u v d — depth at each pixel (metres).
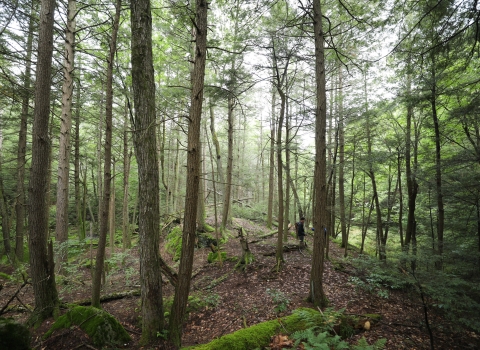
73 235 16.56
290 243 12.64
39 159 5.04
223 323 6.02
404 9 6.10
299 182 17.50
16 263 10.93
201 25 4.48
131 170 18.52
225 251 11.24
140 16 4.50
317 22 6.06
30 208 5.05
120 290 8.06
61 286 7.86
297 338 3.85
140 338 4.78
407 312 6.09
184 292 4.59
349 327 5.11
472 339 4.97
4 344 2.70
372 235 14.63
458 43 5.45
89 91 10.12
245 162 28.97
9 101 10.32
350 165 10.16
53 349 4.31
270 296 6.99
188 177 4.47
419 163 9.21
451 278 5.10
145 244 4.64
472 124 7.43
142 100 4.54
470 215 7.98
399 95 8.25
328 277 8.27
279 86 8.82
